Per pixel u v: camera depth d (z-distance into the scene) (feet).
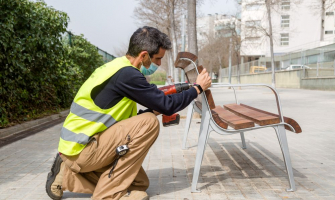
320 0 68.33
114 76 7.65
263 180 10.39
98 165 7.93
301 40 139.44
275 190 9.43
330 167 11.89
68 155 7.74
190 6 26.40
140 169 8.81
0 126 21.01
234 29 97.40
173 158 13.47
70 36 42.01
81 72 40.55
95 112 7.75
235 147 15.47
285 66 102.47
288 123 9.21
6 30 19.76
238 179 10.51
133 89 7.65
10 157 14.24
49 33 26.63
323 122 24.09
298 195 9.00
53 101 31.60
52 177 8.57
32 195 9.39
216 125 9.16
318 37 138.62
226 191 9.39
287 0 75.61
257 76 124.16
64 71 32.37
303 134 19.04
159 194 9.23
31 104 27.09
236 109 12.46
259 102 43.39
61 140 7.91
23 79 23.58
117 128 7.84
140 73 7.79
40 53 24.72
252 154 13.98
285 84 96.94
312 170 11.52
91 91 7.69
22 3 21.66
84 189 8.34
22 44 21.97
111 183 7.97
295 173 11.14
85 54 41.96
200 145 9.23
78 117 7.78
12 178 11.11
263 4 76.95
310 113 30.12
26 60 23.68
